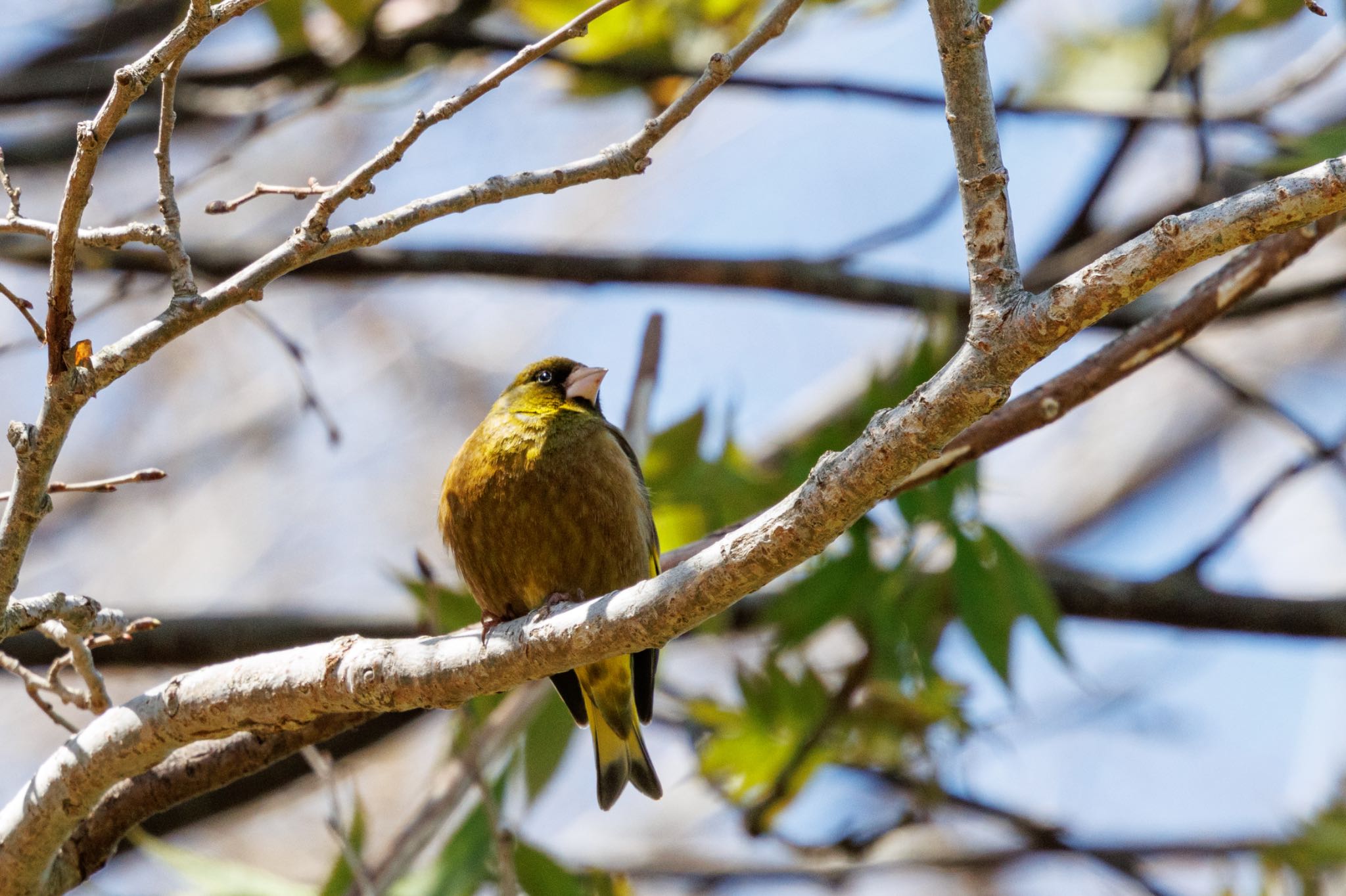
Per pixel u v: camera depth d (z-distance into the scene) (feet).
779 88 42.22
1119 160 45.91
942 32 17.28
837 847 42.47
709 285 43.24
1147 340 28.96
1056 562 42.63
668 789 59.26
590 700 28.99
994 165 17.13
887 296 43.14
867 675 38.19
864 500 17.74
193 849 56.75
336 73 41.32
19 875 23.06
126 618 20.99
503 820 33.22
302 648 21.76
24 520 18.75
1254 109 41.70
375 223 18.99
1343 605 41.42
